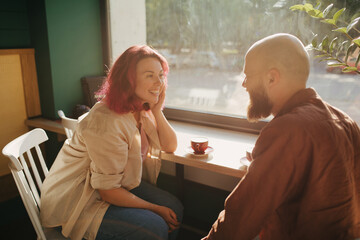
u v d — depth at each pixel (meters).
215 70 2.02
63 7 2.14
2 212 2.20
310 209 0.87
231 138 1.79
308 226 0.89
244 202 0.91
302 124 0.84
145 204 1.42
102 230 1.32
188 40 2.09
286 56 0.91
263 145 0.89
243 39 1.88
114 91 1.31
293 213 0.92
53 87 2.18
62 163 1.42
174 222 1.47
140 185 1.64
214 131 1.93
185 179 2.18
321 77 1.65
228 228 0.95
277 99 0.96
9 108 2.17
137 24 2.29
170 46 2.18
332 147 0.83
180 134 1.88
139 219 1.33
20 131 2.25
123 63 1.32
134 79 1.32
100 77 2.34
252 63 0.95
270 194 0.87
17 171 1.29
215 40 1.98
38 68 2.23
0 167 2.18
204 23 2.00
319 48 1.23
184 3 2.06
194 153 1.52
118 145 1.29
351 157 0.88
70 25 2.20
